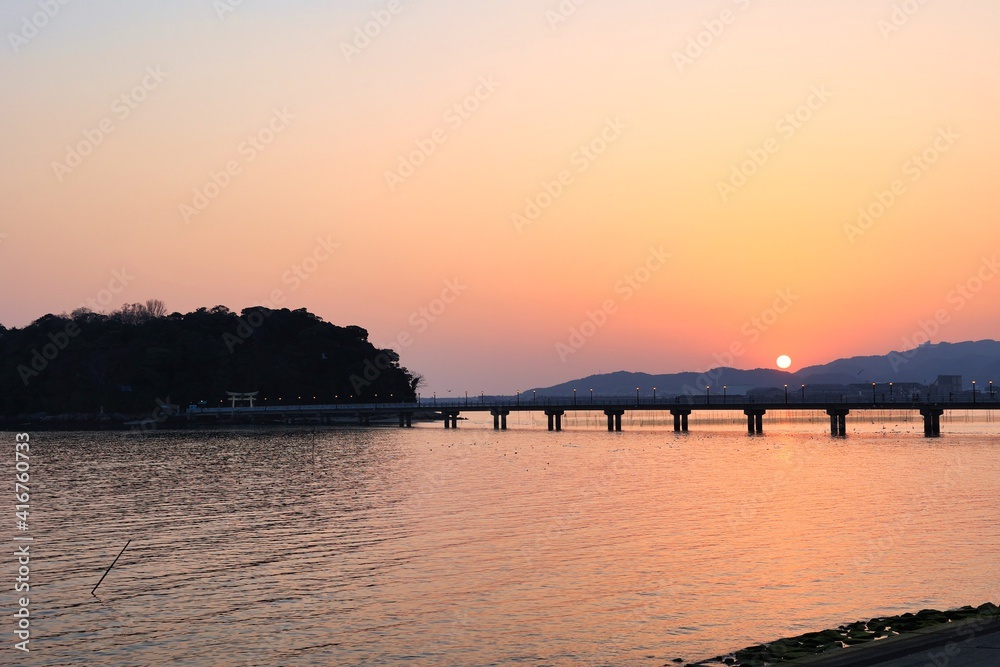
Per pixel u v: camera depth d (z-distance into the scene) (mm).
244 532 58500
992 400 144250
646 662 31000
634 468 99875
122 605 39625
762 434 169000
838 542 50531
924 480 81625
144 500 78188
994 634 27328
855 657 25578
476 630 35062
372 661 31984
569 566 45375
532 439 166875
